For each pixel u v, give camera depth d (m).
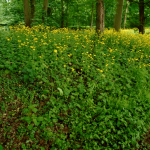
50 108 3.42
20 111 3.22
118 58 6.00
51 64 4.75
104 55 5.97
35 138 2.85
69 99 3.81
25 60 4.59
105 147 2.96
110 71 4.92
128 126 3.27
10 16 13.21
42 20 11.65
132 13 13.66
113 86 4.28
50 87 4.01
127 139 3.09
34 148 2.71
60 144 2.82
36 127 3.00
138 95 4.05
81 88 3.97
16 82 3.86
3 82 3.73
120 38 8.67
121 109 3.51
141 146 3.12
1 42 5.66
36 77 3.87
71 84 4.29
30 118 2.71
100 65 5.14
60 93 3.54
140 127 3.30
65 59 5.19
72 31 10.27
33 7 11.60
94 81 4.34
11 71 4.16
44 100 3.65
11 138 2.73
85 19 20.86
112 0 9.11
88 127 3.16
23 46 5.38
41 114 3.28
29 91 3.70
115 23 11.24
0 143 2.60
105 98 3.94
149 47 7.57
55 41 6.57
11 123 2.95
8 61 4.17
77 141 3.01
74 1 16.28
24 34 7.01
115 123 3.30
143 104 3.80
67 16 17.59
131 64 5.74
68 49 6.05
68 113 3.49
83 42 7.13
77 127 3.17
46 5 11.78
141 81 4.54
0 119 2.93
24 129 2.90
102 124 3.16
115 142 3.07
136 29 13.82
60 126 3.19
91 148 2.90
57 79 4.13
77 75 4.77
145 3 11.81
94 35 8.23
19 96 3.50
